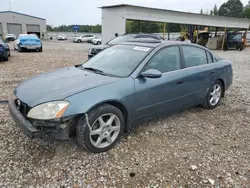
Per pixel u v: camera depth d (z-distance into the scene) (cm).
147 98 326
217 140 338
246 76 856
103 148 290
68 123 260
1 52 1022
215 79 449
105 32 1825
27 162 267
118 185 236
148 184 239
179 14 2042
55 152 288
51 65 970
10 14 4819
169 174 255
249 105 502
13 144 303
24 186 230
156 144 318
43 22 5328
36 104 258
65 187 231
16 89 314
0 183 232
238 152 306
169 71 362
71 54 1508
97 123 284
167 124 385
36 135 250
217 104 482
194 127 378
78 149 295
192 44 420
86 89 274
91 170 257
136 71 322
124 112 309
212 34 3039
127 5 1630
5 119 379
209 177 253
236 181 248
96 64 371
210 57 452
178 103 382
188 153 299
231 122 406
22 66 922
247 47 2880
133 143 318
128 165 268
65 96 260
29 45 1571
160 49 357
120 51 379
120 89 295
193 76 394
